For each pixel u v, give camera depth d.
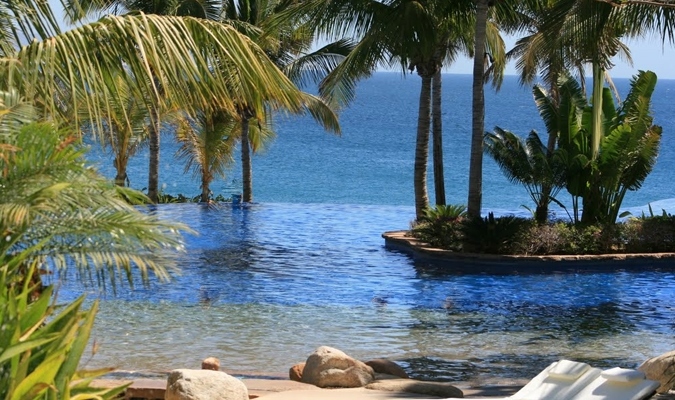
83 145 5.95
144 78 7.01
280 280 16.42
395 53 20.86
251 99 7.62
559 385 5.55
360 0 20.92
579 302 15.01
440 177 24.41
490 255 19.12
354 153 64.50
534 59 24.33
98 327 11.88
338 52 26.58
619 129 21.00
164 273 5.43
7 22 7.29
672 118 130.62
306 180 47.47
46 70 6.44
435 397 7.06
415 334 12.09
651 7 13.69
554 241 19.62
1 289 4.04
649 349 11.38
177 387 6.56
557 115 22.42
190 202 29.97
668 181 50.41
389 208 29.89
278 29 22.08
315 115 27.39
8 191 4.94
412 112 132.88
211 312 13.20
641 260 19.56
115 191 5.45
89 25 6.87
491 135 22.27
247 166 29.97
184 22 7.09
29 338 3.71
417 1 21.05
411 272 17.84
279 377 9.12
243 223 24.95
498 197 41.81
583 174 21.55
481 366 10.24
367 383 7.71
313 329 12.24
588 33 15.36
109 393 4.02
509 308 14.30
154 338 11.34
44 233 5.19
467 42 24.25
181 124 29.06
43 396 3.54
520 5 23.09
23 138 5.10
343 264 18.59
